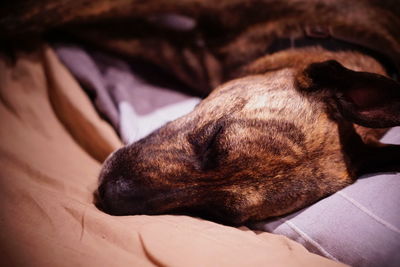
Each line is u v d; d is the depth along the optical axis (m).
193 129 0.58
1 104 0.71
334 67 0.58
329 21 0.74
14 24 0.76
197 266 0.47
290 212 0.56
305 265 0.49
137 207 0.56
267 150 0.56
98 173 0.61
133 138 0.66
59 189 0.58
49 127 0.70
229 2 0.77
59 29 0.79
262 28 0.76
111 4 0.78
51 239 0.49
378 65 0.69
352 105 0.58
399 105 0.55
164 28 0.80
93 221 0.51
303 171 0.56
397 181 0.55
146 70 0.82
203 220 0.56
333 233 0.53
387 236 0.51
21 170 0.60
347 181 0.57
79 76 0.74
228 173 0.56
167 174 0.57
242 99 0.59
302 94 0.60
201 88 0.81
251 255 0.49
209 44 0.79
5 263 0.46
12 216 0.51
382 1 0.76
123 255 0.48
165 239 0.50
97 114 0.71
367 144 0.60
